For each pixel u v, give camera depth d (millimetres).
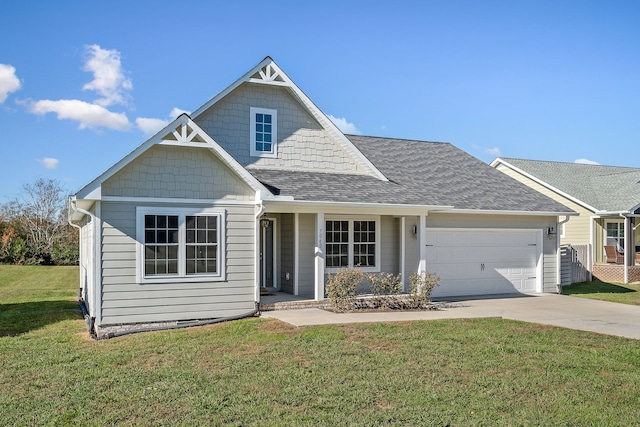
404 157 21094
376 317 13117
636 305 16234
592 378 7980
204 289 12938
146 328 12000
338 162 17234
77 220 18688
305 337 10555
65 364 8805
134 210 12344
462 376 8008
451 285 17938
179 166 12805
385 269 16953
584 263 23562
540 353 9445
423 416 6410
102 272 12039
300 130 16719
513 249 19078
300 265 15820
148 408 6664
